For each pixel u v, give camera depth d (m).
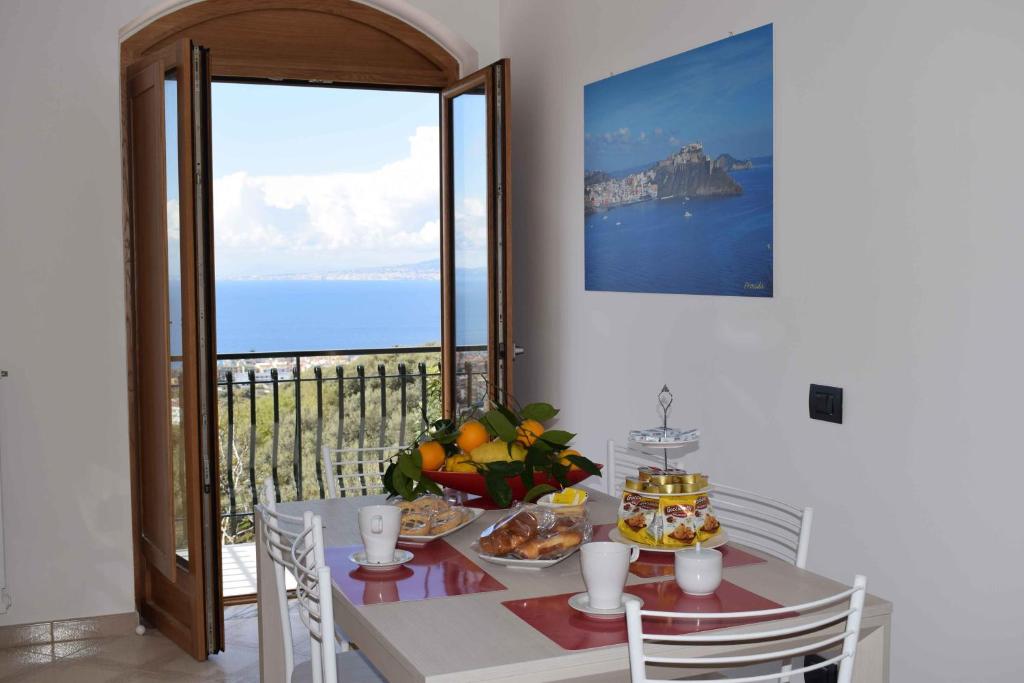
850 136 2.62
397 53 4.66
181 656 3.78
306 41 4.50
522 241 4.59
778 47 2.87
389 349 5.82
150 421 3.98
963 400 2.31
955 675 2.36
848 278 2.65
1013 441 2.19
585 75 3.94
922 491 2.44
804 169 2.79
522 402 4.65
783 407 2.91
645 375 3.61
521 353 4.33
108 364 4.02
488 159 4.06
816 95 2.73
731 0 3.06
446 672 1.47
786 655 1.55
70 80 3.92
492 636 1.61
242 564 5.02
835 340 2.70
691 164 3.29
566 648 1.55
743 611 1.63
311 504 2.63
